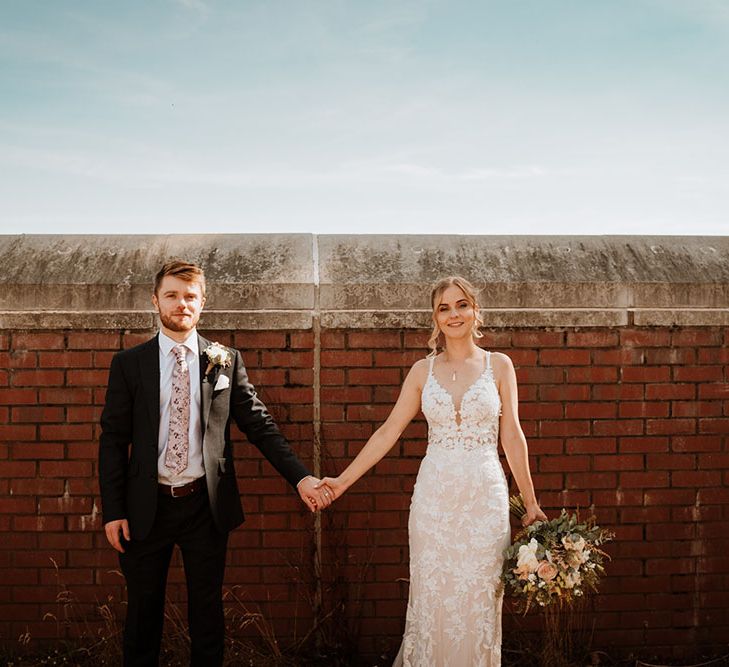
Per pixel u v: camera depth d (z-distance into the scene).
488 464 3.56
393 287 4.40
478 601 3.50
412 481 4.44
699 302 4.48
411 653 3.62
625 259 4.63
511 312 4.42
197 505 3.61
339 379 4.41
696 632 4.52
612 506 4.49
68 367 4.36
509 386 3.68
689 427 4.51
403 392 3.78
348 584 4.44
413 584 3.63
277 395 4.39
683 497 4.51
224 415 3.71
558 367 4.46
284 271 4.47
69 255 4.54
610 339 4.47
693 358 4.50
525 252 4.66
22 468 4.36
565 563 3.37
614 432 4.48
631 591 4.50
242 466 4.41
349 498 4.44
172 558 4.41
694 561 4.52
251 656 4.29
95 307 4.33
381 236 4.78
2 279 4.34
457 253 4.64
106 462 3.56
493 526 3.51
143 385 3.58
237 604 4.42
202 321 4.35
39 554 4.37
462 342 3.70
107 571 4.39
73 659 4.32
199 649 3.65
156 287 3.67
